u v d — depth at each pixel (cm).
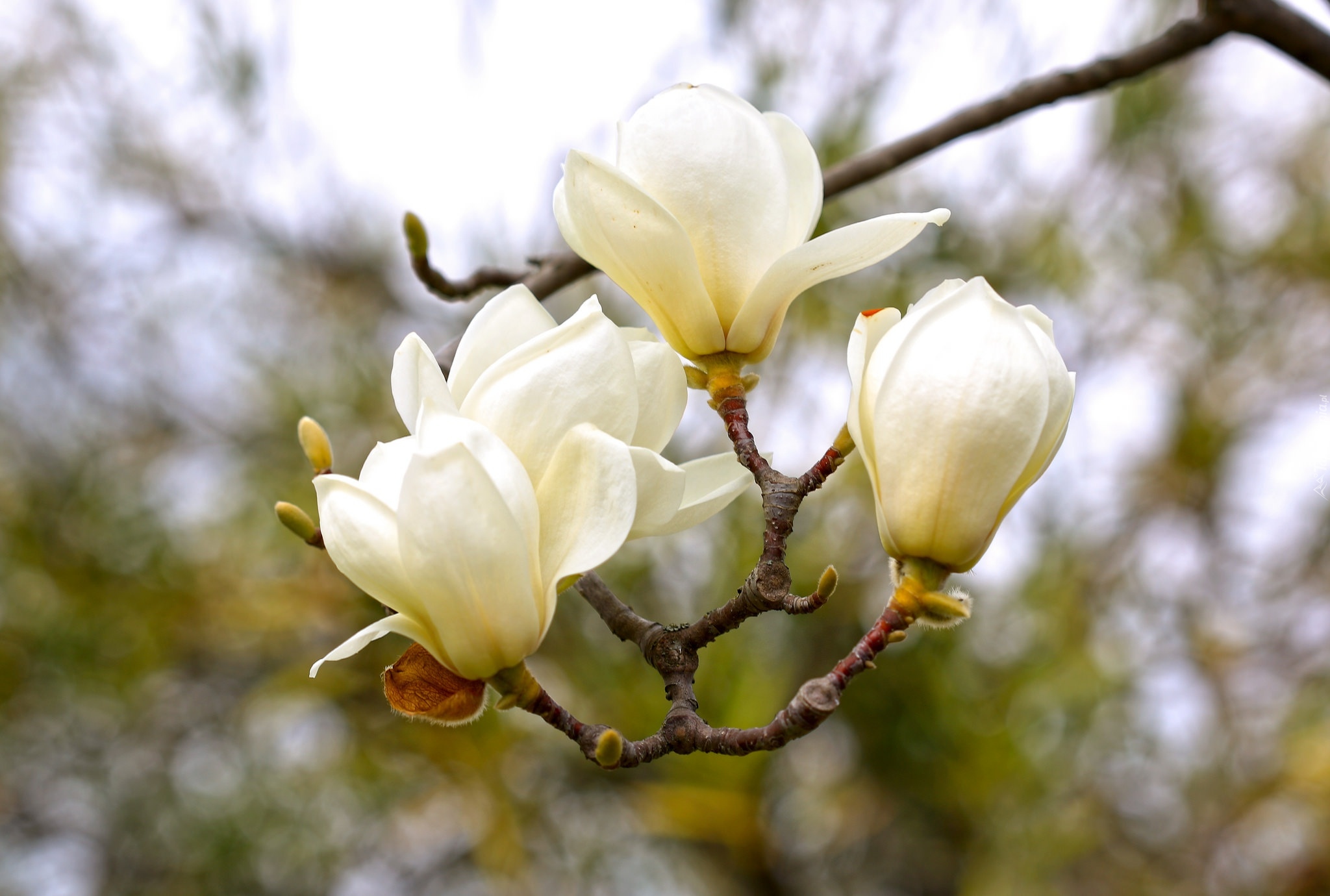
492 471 110
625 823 244
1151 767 250
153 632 248
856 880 248
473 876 279
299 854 258
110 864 278
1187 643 264
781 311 117
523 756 234
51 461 275
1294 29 138
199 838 261
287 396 257
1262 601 275
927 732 223
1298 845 249
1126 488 276
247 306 289
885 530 113
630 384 113
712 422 213
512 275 134
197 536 259
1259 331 278
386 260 292
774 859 233
